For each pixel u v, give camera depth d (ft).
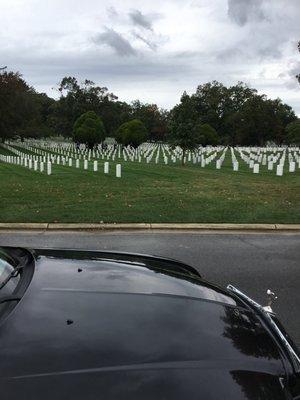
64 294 9.25
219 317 9.28
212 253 27.02
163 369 7.48
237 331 8.93
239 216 37.24
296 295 19.89
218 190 55.31
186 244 29.19
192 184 63.10
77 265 11.00
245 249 28.14
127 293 9.58
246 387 7.49
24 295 9.02
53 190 53.31
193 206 41.39
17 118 300.81
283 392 7.76
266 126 376.89
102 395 6.86
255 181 70.08
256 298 19.42
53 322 8.28
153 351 7.85
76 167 99.71
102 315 8.67
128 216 36.50
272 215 37.83
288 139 344.90
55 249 12.84
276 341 9.10
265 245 29.32
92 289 9.61
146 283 10.27
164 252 27.02
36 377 7.06
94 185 60.13
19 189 54.03
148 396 6.96
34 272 10.22
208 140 258.98
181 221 35.53
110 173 82.84
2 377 7.01
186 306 9.41
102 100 421.18
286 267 24.27
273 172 91.71
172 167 103.30
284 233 33.30
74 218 35.58
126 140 223.92
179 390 7.14
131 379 7.21
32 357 7.42
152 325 8.54
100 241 29.68
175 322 8.75
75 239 30.19
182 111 113.80
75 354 7.57
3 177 73.97
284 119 429.79
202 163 107.76
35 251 12.21
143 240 30.17
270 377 7.91
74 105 406.21
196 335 8.46
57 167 99.96
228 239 30.89
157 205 41.57
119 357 7.61
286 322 16.89
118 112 449.48
